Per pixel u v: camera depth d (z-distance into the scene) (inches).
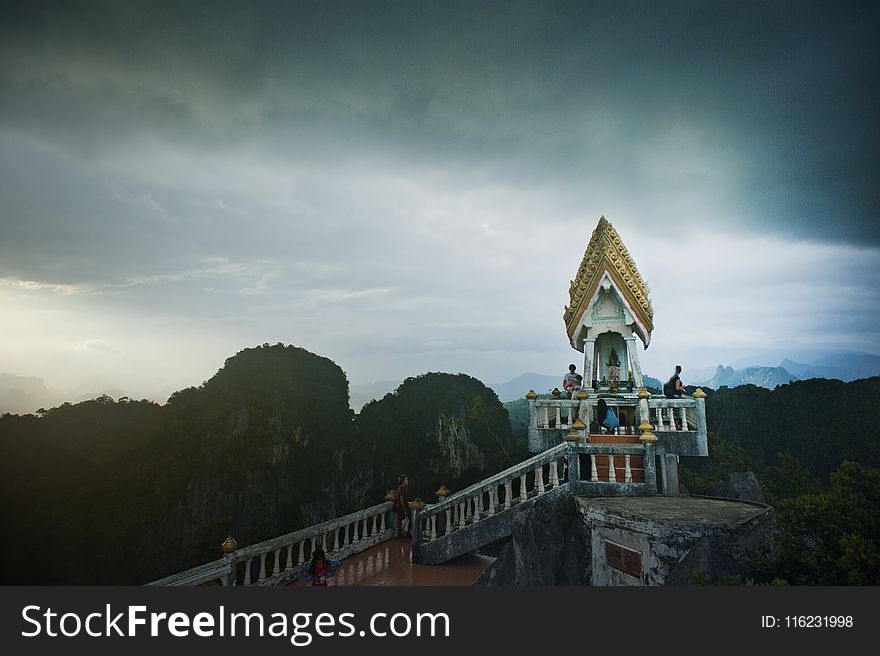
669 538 407.8
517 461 1282.0
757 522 422.9
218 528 3383.4
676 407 652.1
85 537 2984.7
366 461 4269.2
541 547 503.8
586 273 770.8
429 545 580.4
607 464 615.8
